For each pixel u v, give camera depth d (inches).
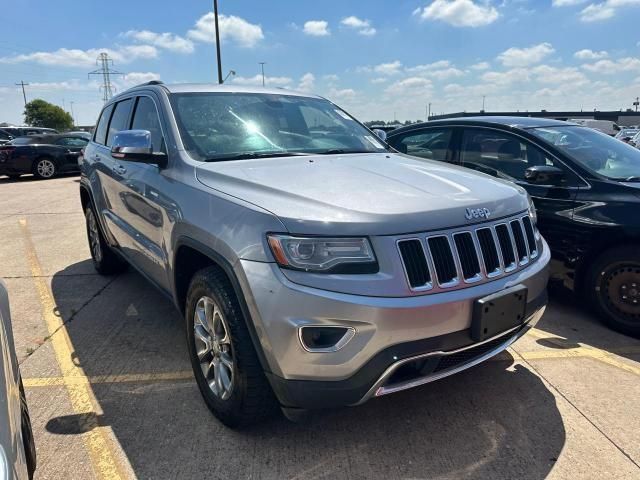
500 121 195.8
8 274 216.5
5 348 67.6
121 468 93.7
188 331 113.4
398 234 87.4
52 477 91.4
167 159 125.7
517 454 97.3
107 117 196.7
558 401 115.7
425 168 122.6
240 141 129.6
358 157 131.4
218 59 847.1
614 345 145.6
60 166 638.5
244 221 92.2
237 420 99.5
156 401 116.0
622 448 99.0
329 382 86.4
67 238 287.1
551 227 165.2
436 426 106.3
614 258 151.4
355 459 96.1
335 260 84.7
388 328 84.4
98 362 135.6
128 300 182.4
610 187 155.0
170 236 116.4
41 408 113.5
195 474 92.1
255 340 90.4
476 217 96.9
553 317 166.4
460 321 91.4
